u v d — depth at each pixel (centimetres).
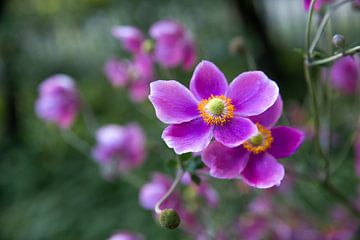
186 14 126
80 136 111
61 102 60
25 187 110
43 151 116
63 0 137
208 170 38
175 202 47
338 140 80
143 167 82
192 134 33
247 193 57
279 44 150
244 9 127
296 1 150
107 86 136
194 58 51
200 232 50
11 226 100
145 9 126
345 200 47
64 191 101
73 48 153
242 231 56
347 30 126
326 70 47
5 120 128
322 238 58
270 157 34
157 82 34
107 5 132
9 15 126
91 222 92
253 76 34
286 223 57
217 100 33
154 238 79
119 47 126
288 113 71
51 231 94
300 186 67
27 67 130
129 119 114
